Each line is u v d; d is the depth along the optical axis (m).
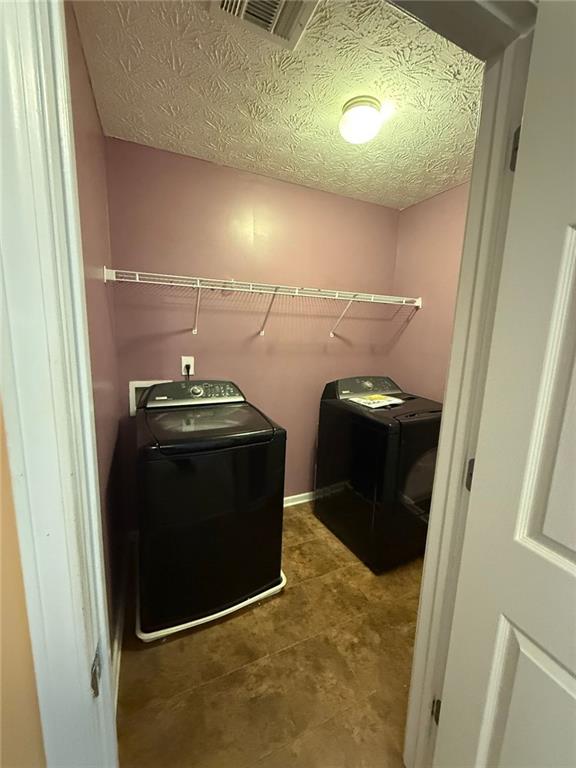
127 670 1.36
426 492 2.02
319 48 1.14
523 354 0.63
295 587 1.82
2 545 0.41
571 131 0.54
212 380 2.05
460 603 0.80
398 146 1.74
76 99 1.01
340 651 1.46
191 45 1.14
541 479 0.62
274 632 1.55
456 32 0.68
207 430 1.51
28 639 0.45
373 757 1.10
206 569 1.50
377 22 1.04
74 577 0.45
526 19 0.65
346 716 1.22
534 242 0.61
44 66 0.37
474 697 0.77
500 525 0.69
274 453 1.61
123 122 1.59
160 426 1.56
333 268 2.47
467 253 0.82
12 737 0.43
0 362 0.39
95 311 1.23
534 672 0.64
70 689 0.48
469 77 1.27
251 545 1.61
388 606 1.71
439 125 1.56
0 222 0.37
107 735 0.55
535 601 0.63
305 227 2.32
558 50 0.55
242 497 1.54
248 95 1.39
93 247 1.23
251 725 1.18
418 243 2.49
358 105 1.38
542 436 0.61
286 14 1.02
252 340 2.30
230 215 2.08
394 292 2.72
